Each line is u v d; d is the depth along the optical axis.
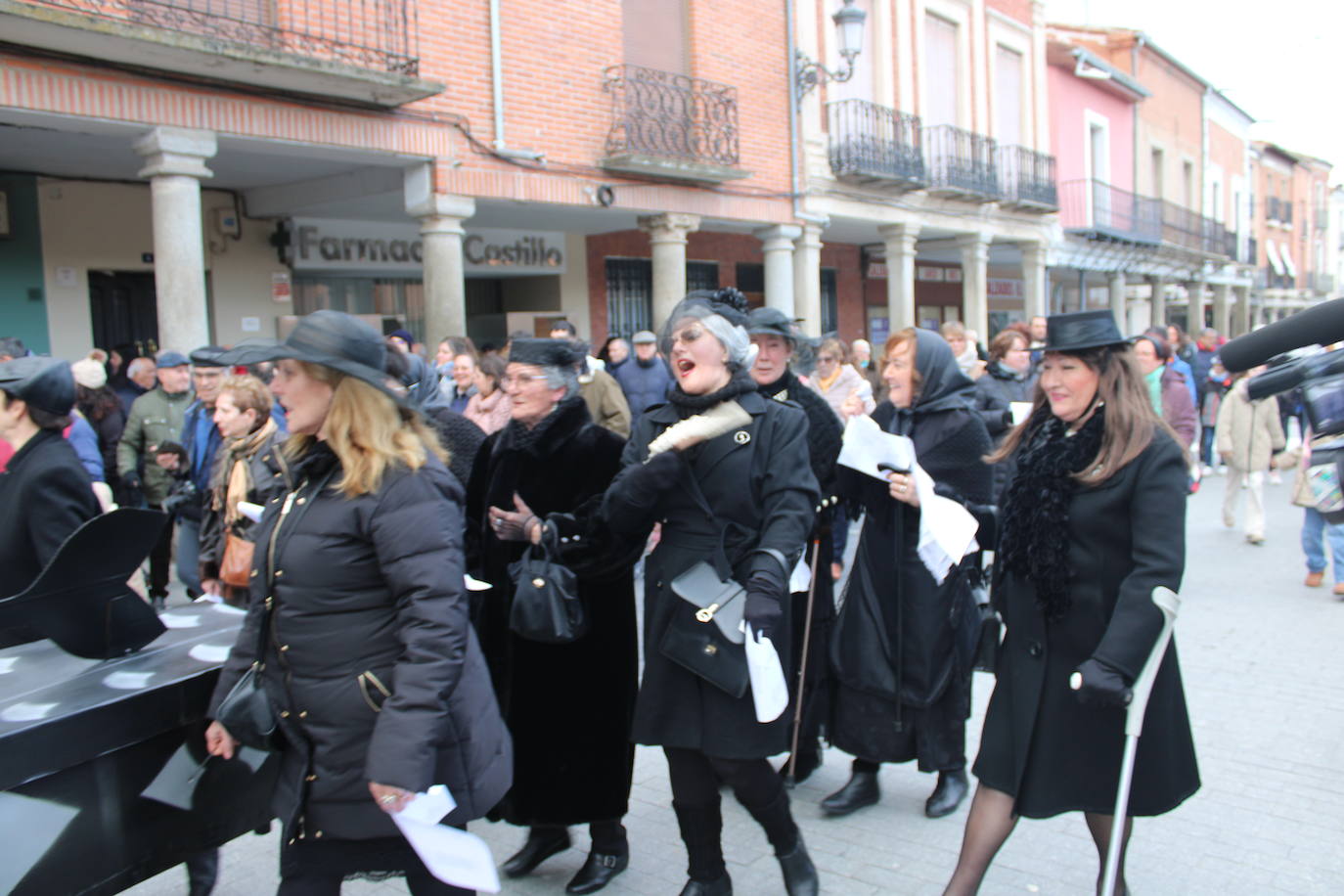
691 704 3.08
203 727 2.79
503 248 13.38
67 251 9.91
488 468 3.74
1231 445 9.51
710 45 12.59
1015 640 2.93
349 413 2.42
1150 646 2.63
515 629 3.16
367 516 2.37
